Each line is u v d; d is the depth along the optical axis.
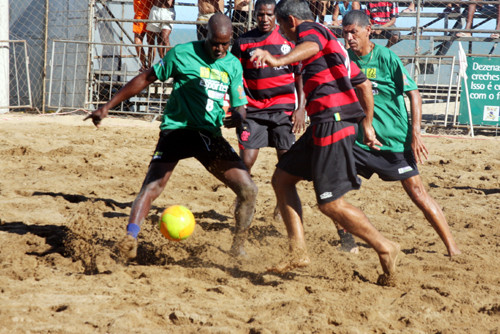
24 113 26.91
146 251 8.40
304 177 7.39
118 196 12.10
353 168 7.02
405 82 8.45
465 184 14.80
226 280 7.21
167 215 7.56
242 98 8.29
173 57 7.87
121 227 9.66
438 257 8.52
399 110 8.53
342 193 6.99
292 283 7.14
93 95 27.58
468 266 8.02
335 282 7.30
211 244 8.91
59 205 10.99
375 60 8.52
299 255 7.10
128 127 23.27
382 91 8.51
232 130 23.95
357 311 6.18
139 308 6.02
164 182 7.88
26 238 8.67
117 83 27.36
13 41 26.14
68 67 27.75
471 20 26.84
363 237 7.10
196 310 6.05
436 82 27.66
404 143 8.59
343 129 6.89
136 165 15.45
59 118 25.28
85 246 8.40
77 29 27.59
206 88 7.95
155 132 22.33
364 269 7.88
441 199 12.88
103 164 15.27
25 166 14.71
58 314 5.83
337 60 6.91
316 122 6.96
